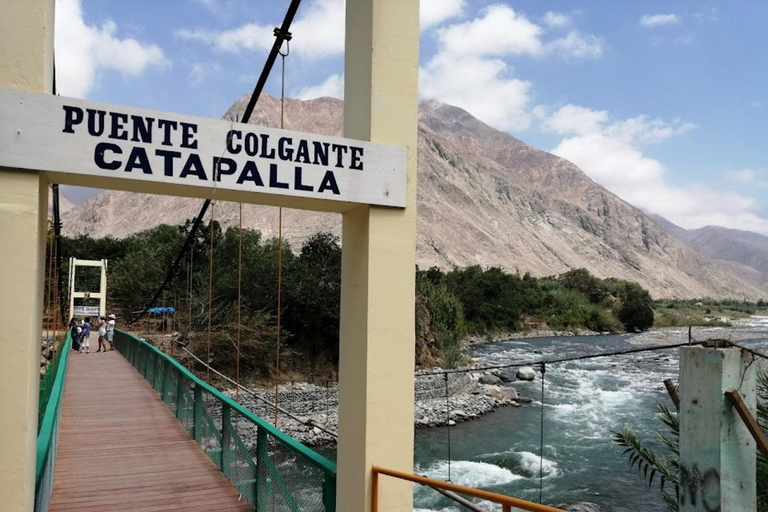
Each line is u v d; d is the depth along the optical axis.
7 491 2.84
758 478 4.78
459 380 28.94
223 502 5.45
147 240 54.38
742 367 2.57
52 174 3.10
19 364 2.88
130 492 5.75
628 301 78.69
